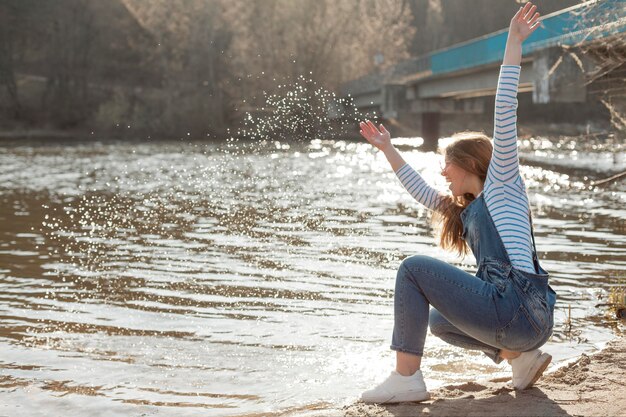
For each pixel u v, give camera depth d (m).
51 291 7.03
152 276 7.79
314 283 7.39
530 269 3.29
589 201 15.14
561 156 30.02
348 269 8.16
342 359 4.86
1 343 5.22
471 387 3.84
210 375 4.53
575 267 8.09
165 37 61.09
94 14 65.75
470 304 3.28
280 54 53.34
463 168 3.54
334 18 55.06
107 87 65.06
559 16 21.23
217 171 24.91
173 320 5.93
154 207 14.73
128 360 4.84
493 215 3.35
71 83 66.19
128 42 64.44
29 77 68.44
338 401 4.06
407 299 3.46
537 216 12.83
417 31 92.00
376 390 3.57
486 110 63.31
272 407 3.97
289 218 12.91
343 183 20.12
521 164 25.38
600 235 10.57
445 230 3.63
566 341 5.15
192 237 10.70
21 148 43.88
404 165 3.75
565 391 3.62
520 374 3.61
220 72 56.97
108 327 5.71
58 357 4.89
